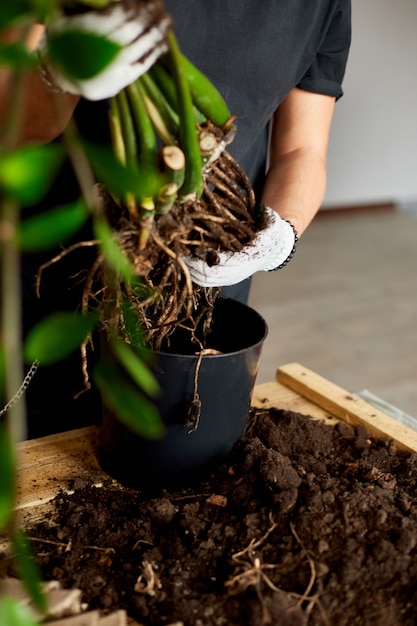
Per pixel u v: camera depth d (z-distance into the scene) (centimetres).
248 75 100
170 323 76
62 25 48
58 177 99
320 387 106
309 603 65
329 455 90
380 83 386
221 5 95
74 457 89
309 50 106
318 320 285
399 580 67
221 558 71
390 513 74
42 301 108
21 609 39
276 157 116
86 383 78
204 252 74
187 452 81
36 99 72
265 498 77
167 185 62
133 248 65
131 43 51
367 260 353
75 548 73
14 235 35
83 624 58
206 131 64
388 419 99
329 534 72
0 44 34
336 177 408
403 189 436
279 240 83
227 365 78
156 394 77
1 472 35
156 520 76
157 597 67
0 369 35
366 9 358
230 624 64
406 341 272
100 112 95
